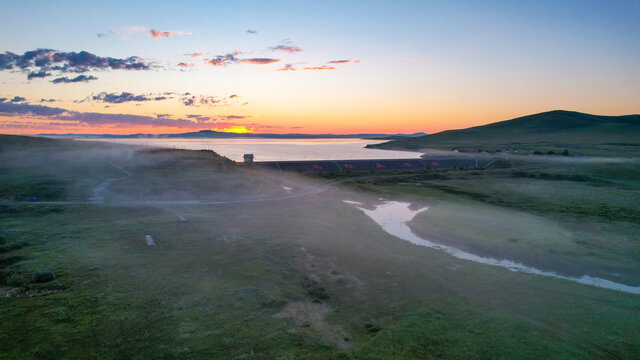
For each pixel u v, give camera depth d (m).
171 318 22.36
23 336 19.34
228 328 21.66
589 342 21.64
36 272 26.73
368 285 30.12
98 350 18.61
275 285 28.53
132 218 47.62
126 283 27.05
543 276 33.28
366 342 20.95
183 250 35.69
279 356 19.02
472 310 25.66
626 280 33.12
